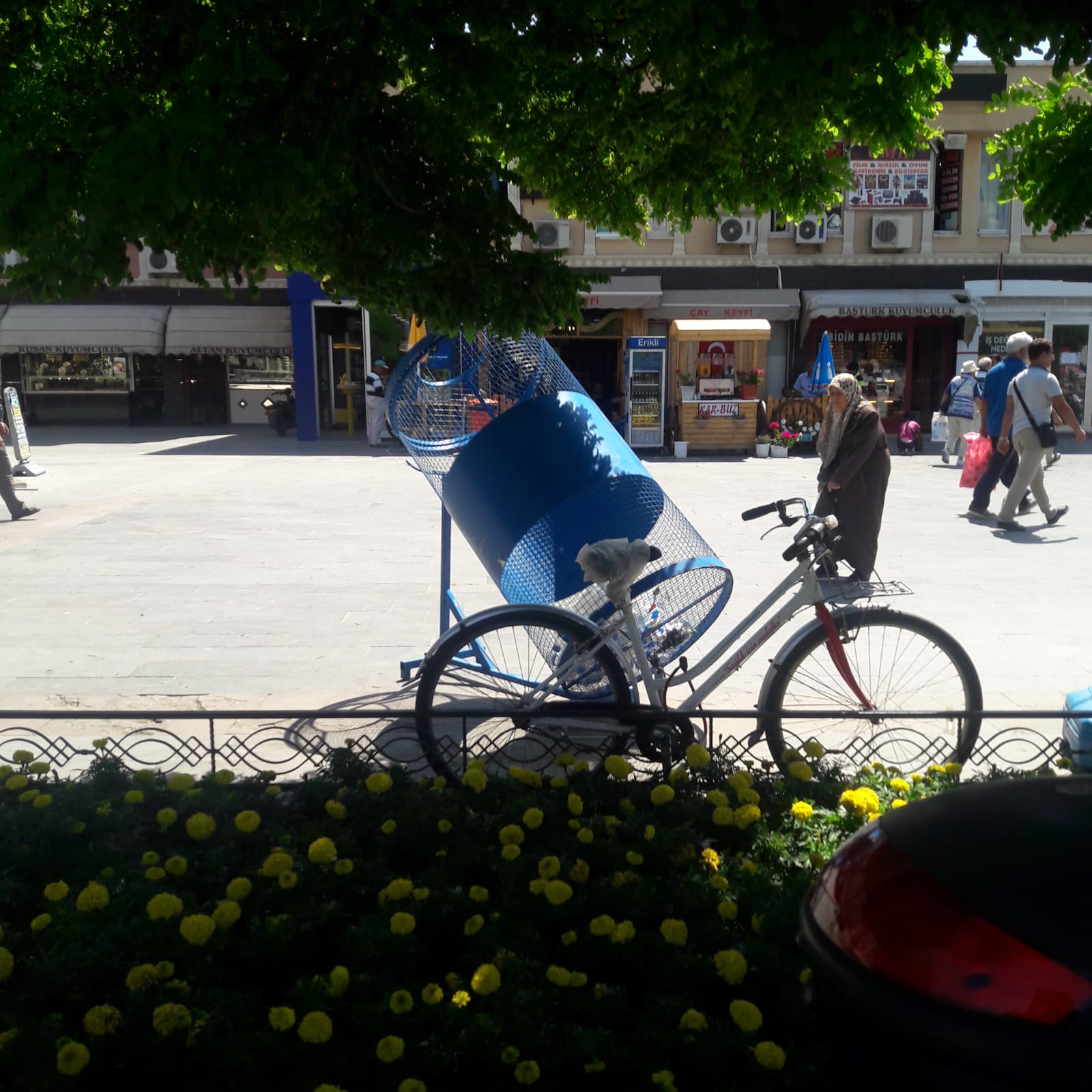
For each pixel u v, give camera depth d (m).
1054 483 15.34
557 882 3.03
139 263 26.06
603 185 4.45
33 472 15.80
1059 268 24.80
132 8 3.31
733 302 24.34
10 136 3.29
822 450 6.84
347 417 26.17
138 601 8.00
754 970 2.70
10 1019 2.48
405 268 4.02
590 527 4.74
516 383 5.12
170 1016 2.44
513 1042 2.44
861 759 4.64
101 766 4.00
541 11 3.30
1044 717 3.96
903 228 24.30
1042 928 1.86
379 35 3.26
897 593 4.58
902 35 3.10
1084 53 2.99
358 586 8.51
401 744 4.91
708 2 3.03
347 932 2.84
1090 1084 1.70
